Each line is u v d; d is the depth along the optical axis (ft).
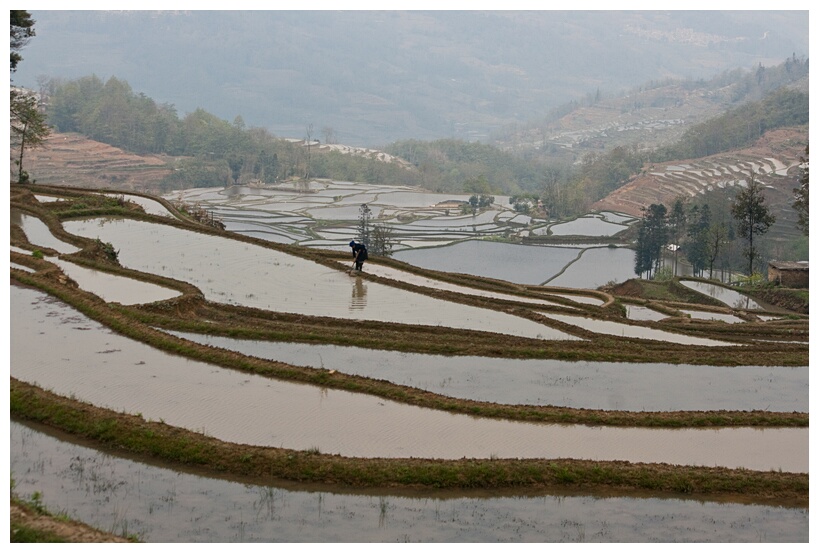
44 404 60.70
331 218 406.21
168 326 85.51
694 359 88.38
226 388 68.80
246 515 49.93
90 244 121.08
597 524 51.01
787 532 50.85
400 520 50.34
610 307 135.33
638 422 66.80
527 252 324.19
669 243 364.17
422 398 68.39
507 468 55.88
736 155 543.80
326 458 55.83
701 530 50.78
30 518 45.52
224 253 132.57
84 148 584.40
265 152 604.90
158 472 54.54
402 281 125.08
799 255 326.24
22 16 183.93
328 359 81.15
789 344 111.34
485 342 91.45
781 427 67.82
